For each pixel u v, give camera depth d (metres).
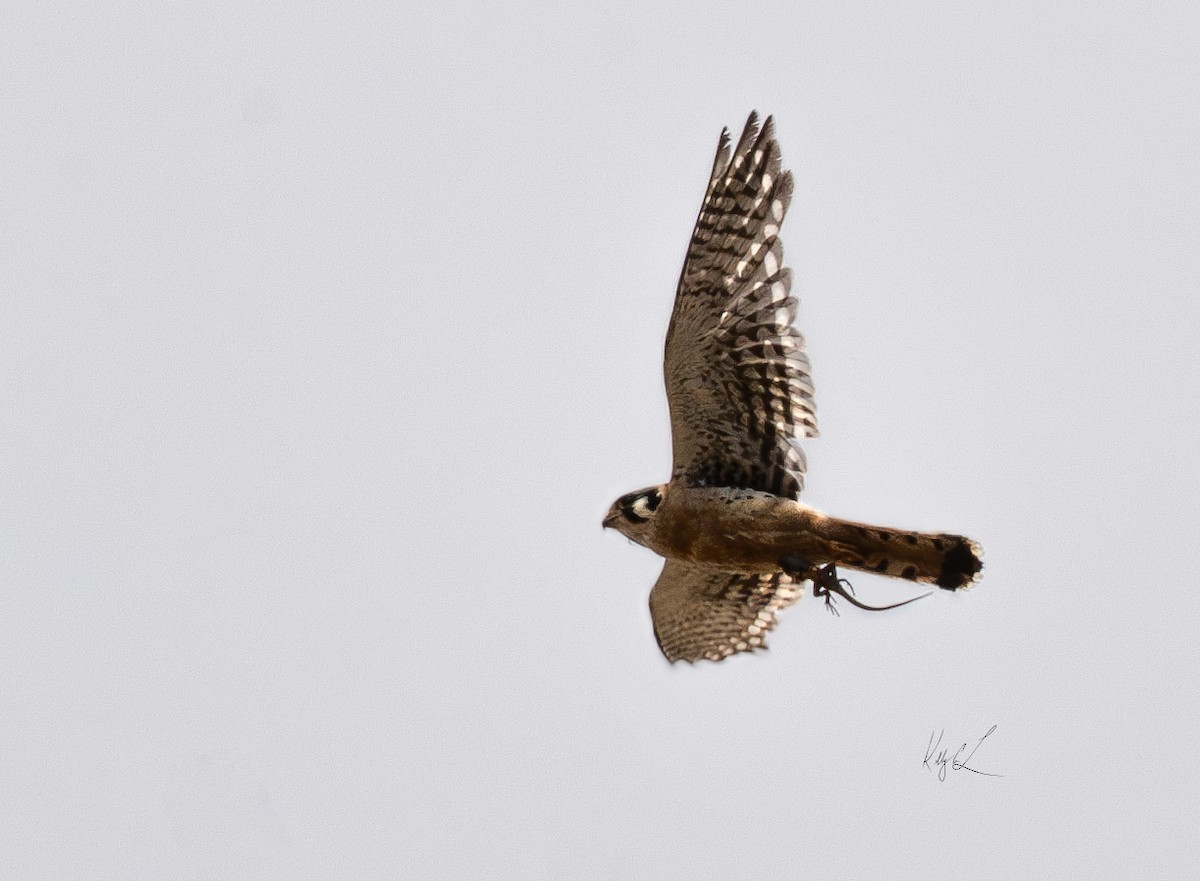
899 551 12.97
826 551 13.22
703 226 13.09
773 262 13.01
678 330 13.24
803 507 13.29
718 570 15.27
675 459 13.84
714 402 13.48
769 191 13.01
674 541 13.84
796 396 13.23
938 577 12.90
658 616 15.93
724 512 13.52
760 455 13.58
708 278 13.14
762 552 13.43
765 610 15.66
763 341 13.15
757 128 13.05
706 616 15.85
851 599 13.05
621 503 14.14
